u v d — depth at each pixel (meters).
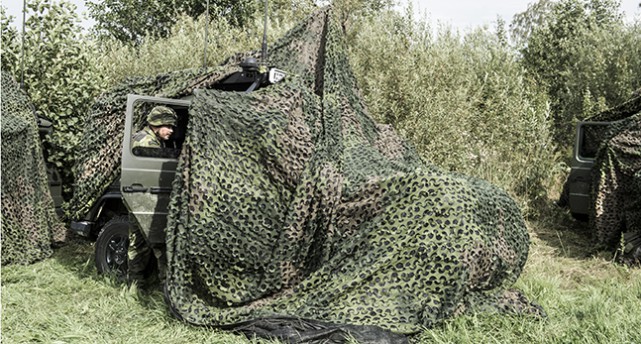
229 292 4.91
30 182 6.98
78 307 5.27
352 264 4.92
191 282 4.96
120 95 6.54
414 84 10.01
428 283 4.77
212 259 4.88
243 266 4.92
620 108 8.52
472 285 4.99
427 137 9.59
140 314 5.15
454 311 4.77
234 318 4.74
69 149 8.07
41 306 5.32
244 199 4.94
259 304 4.89
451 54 10.96
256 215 4.95
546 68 15.31
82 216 6.52
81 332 4.59
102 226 6.72
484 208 5.20
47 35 8.24
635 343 4.48
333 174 5.15
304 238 4.98
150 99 5.64
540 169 9.82
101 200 6.55
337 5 13.84
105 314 5.11
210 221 4.85
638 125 7.49
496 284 5.28
